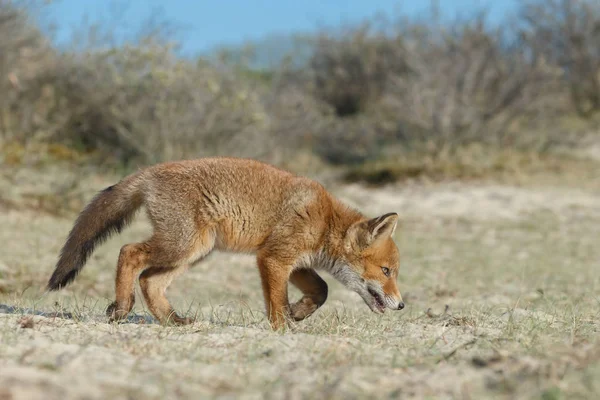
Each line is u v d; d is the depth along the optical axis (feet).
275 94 124.26
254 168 39.19
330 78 155.33
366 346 30.63
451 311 47.75
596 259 73.92
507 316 41.65
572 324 35.78
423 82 128.47
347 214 40.93
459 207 102.47
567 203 102.83
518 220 95.04
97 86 98.12
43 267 58.29
